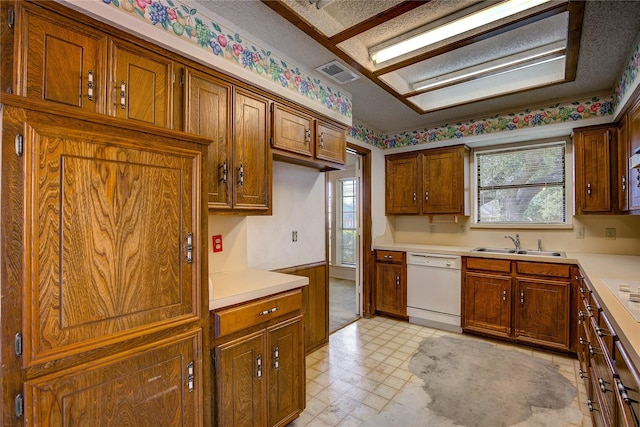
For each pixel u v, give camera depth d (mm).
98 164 1051
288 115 2232
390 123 3779
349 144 3508
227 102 1835
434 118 3594
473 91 3039
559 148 3383
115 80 1356
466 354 2855
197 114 1671
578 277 2688
